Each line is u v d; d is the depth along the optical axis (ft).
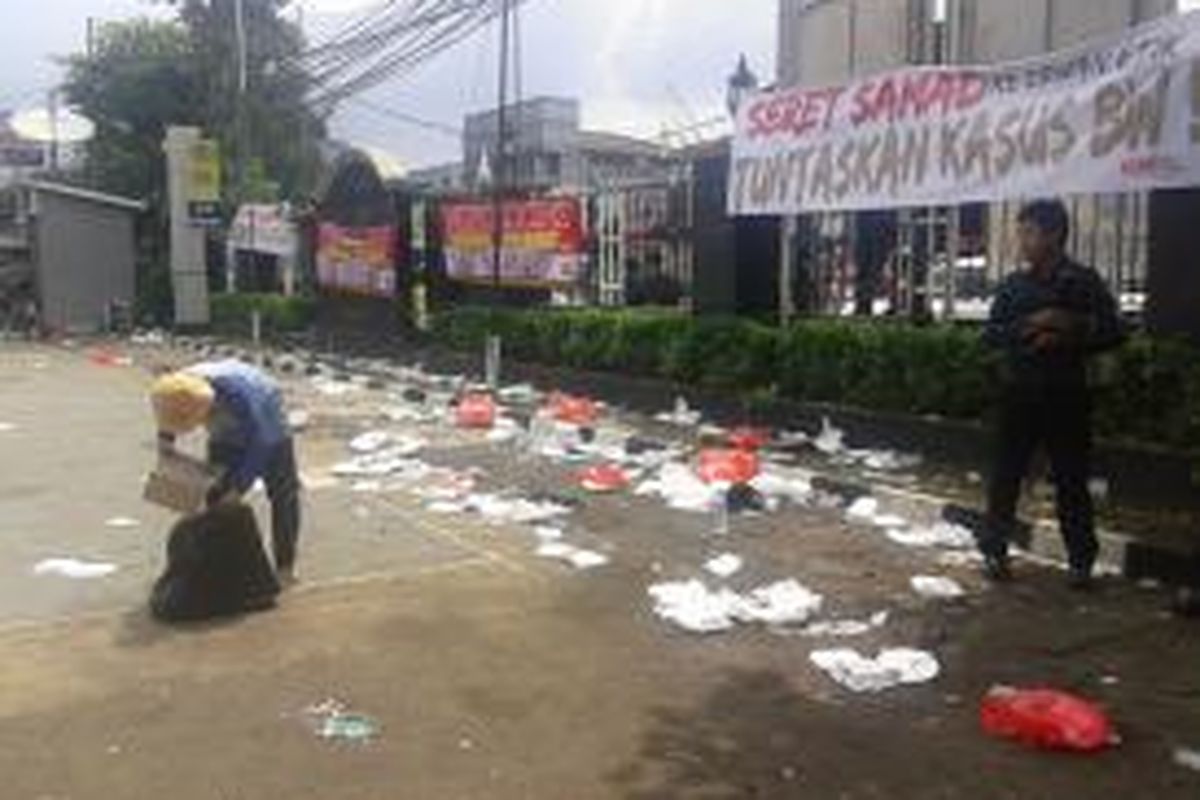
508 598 27.53
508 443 47.83
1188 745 19.84
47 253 121.29
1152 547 28.25
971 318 44.42
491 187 82.38
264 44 120.98
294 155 123.95
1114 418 33.71
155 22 134.72
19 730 20.71
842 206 41.91
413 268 77.25
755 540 32.48
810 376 45.06
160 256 125.59
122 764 19.47
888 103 39.99
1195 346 32.94
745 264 51.03
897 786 18.62
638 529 33.68
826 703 21.65
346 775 19.07
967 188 37.40
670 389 51.90
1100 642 24.47
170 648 24.38
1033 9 50.11
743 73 64.90
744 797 18.35
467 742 20.17
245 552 26.32
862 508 34.99
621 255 62.13
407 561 30.48
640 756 19.67
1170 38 31.83
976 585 28.19
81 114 139.23
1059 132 34.55
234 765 19.40
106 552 31.89
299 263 96.58
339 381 71.31
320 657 23.85
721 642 24.66
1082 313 27.12
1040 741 19.86
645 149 127.13
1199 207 33.01
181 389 26.02
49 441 50.31
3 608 27.09
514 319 64.08
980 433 38.32
